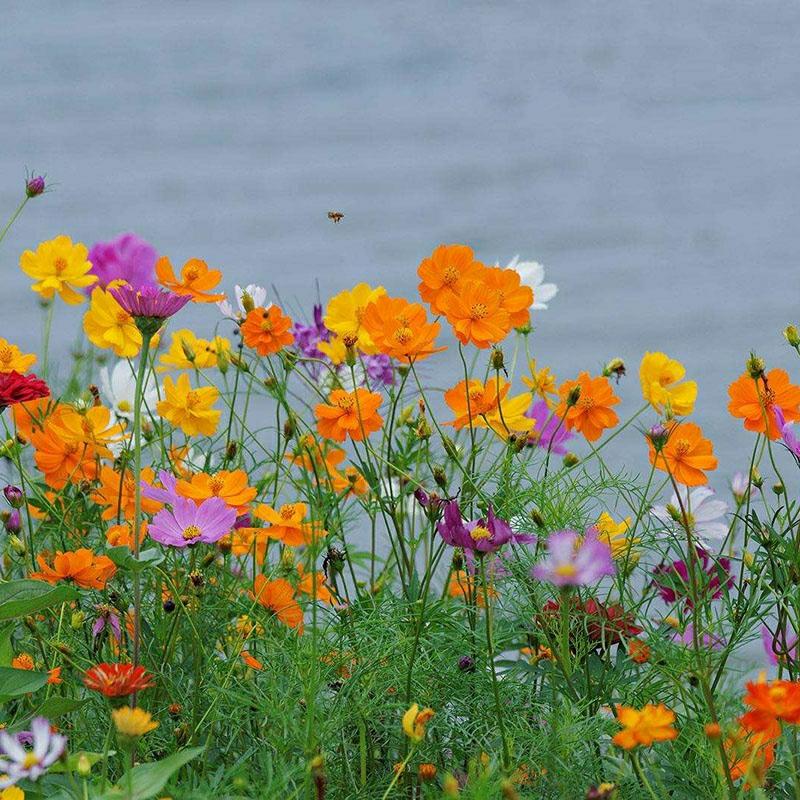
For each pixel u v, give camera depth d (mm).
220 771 3555
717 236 11258
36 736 3408
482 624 3711
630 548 3691
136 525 3590
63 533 3834
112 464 3900
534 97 17812
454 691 3680
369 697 3676
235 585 3764
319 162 14445
